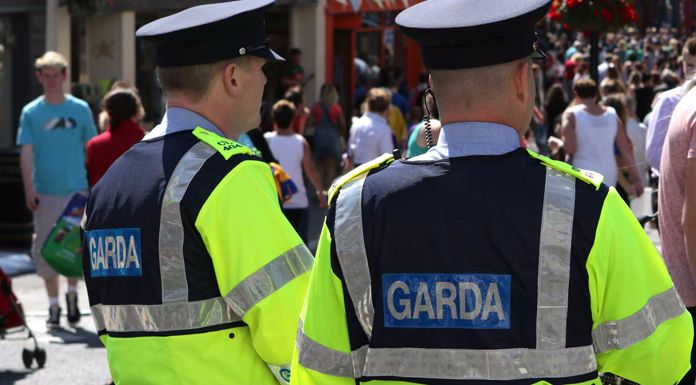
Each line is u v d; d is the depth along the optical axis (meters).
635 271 3.23
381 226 3.30
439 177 3.29
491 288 3.18
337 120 21.66
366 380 3.31
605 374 3.33
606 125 12.08
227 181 3.85
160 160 3.96
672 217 5.68
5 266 14.79
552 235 3.18
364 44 30.30
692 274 5.38
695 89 5.52
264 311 3.79
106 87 19.34
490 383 3.17
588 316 3.20
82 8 17.83
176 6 17.92
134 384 3.94
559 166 3.27
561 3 16.17
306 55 25.52
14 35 18.19
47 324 11.24
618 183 12.44
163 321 3.88
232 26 3.97
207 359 3.87
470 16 3.27
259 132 10.98
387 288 3.28
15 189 15.81
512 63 3.29
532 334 3.17
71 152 11.37
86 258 4.21
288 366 3.85
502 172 3.26
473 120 3.31
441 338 3.22
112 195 4.04
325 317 3.40
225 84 4.02
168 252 3.86
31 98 18.25
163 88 4.11
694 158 5.29
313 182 12.91
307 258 3.90
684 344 3.37
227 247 3.81
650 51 46.97
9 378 9.34
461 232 3.21
